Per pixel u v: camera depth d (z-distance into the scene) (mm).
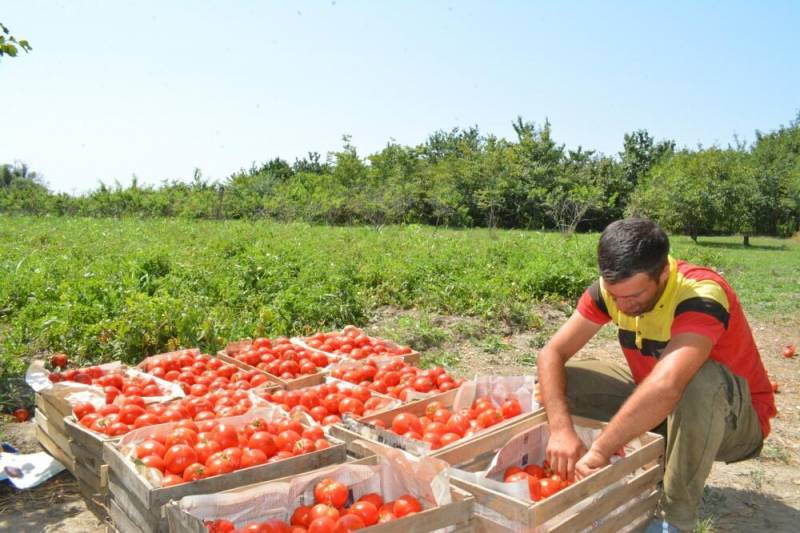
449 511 2904
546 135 46719
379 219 36406
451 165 45125
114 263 10914
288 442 3607
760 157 54719
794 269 20656
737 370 3488
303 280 10273
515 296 11406
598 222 43938
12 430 5039
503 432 3684
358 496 3289
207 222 29016
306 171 57062
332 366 5402
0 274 9805
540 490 3262
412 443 3492
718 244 35062
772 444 5297
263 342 5969
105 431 3766
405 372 5211
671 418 3395
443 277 11789
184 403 4234
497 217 42781
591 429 3723
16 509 3967
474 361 7895
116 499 3387
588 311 3832
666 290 3410
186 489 3055
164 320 7055
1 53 6043
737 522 3869
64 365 5824
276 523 2906
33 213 34750
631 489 3361
